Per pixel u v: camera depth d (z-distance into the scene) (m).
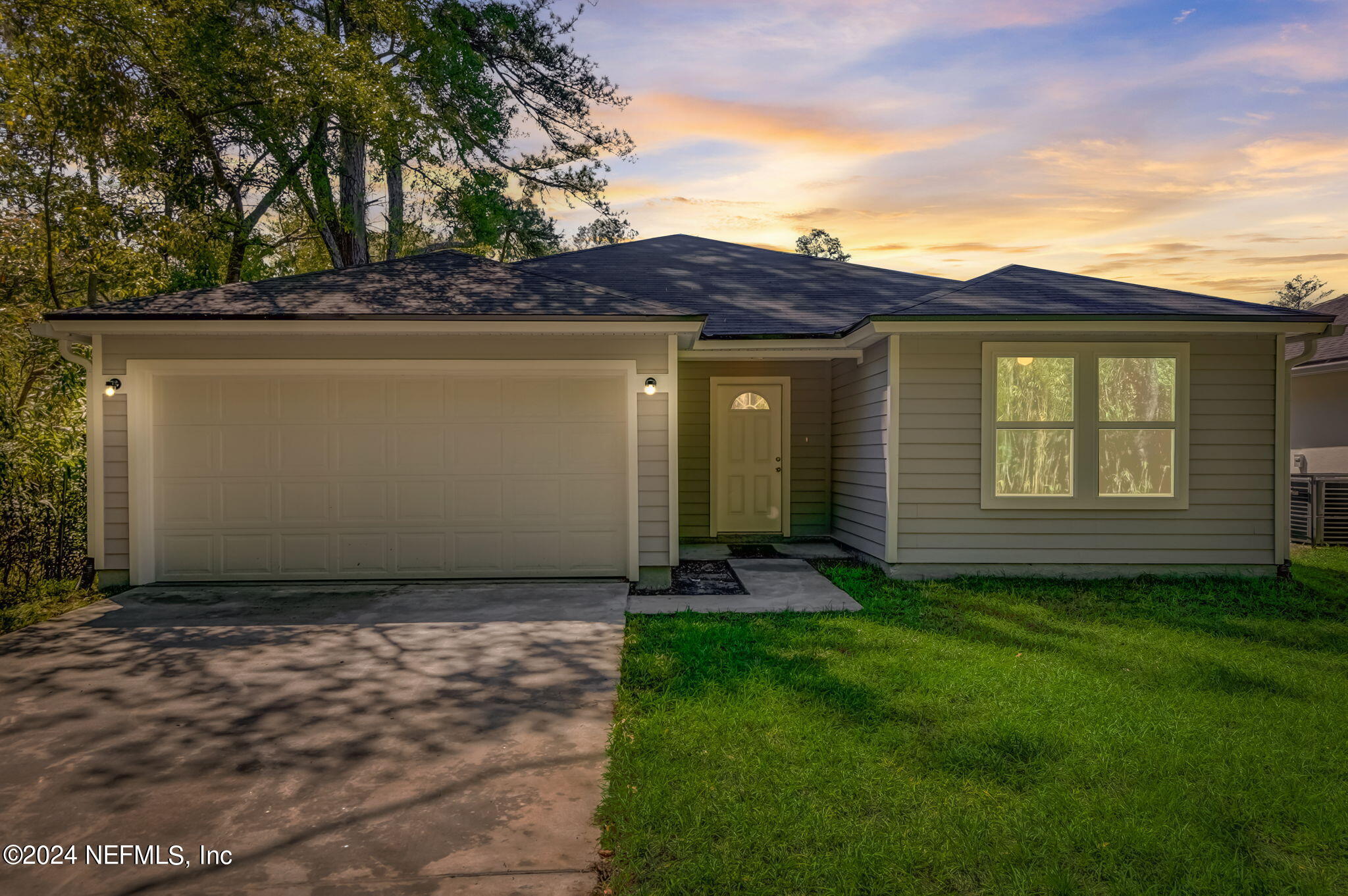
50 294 11.88
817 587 8.41
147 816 3.27
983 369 8.80
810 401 12.28
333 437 8.43
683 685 4.93
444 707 4.62
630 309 8.35
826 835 3.03
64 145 11.50
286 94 14.19
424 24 16.47
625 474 8.58
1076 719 4.30
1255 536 8.87
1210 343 8.83
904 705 4.54
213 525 8.38
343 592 7.96
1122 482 9.18
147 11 12.34
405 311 8.03
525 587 8.23
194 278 16.00
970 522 8.87
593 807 3.35
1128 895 2.67
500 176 20.12
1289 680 5.08
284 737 4.16
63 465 9.32
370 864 2.87
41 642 6.11
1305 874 2.81
